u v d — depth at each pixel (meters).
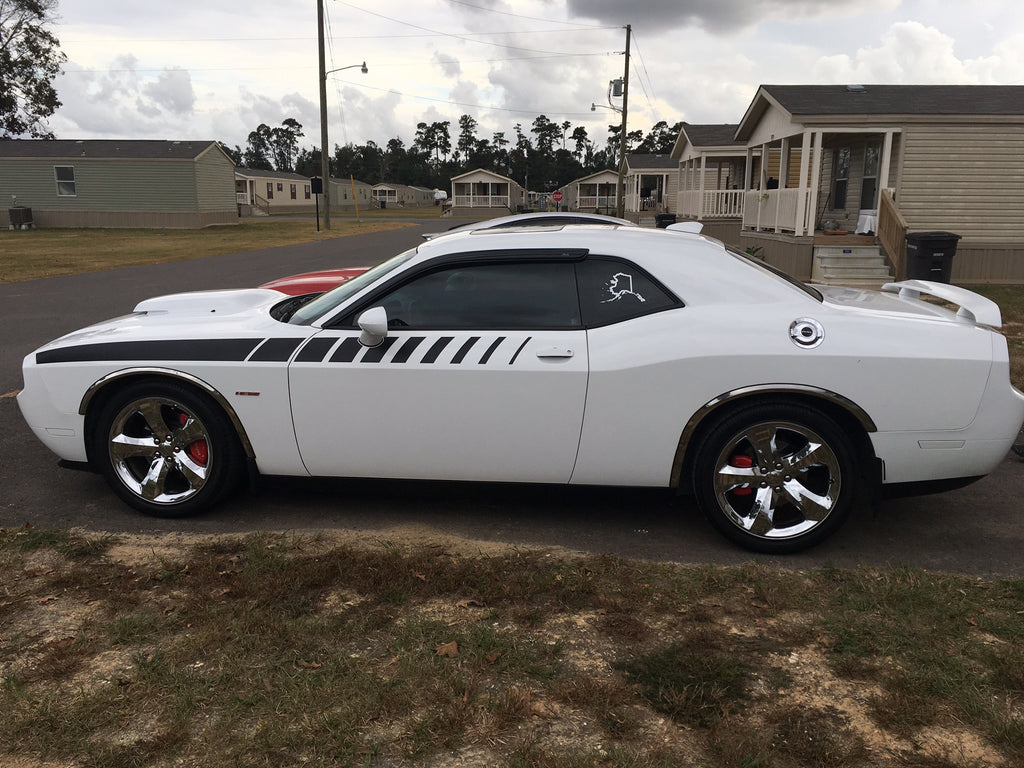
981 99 15.95
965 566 3.61
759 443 3.60
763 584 3.33
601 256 3.74
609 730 2.40
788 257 15.73
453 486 3.94
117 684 2.61
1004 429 3.54
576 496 3.91
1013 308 11.76
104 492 4.49
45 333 9.61
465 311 3.77
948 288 4.02
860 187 17.30
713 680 2.66
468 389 3.68
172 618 3.05
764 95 17.48
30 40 45.91
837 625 3.00
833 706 2.53
